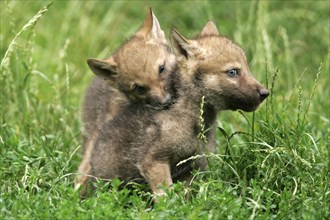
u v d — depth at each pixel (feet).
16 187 39.73
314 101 54.34
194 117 41.01
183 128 40.73
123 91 46.21
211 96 41.22
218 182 38.42
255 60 59.36
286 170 41.01
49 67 61.57
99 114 47.34
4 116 49.24
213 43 41.52
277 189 40.42
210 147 42.16
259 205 36.88
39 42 65.92
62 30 66.64
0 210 36.47
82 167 44.91
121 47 48.03
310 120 50.55
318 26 66.80
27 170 41.24
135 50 46.50
